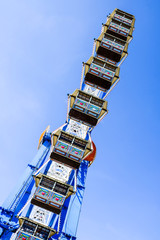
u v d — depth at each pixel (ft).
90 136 124.16
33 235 89.40
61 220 123.95
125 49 164.66
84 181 149.38
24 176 138.00
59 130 111.34
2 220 111.75
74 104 124.88
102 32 170.81
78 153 107.76
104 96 142.72
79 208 129.70
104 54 159.02
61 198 96.84
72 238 113.50
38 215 101.60
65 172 112.57
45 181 99.50
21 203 123.34
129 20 184.65
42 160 151.53
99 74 142.31
